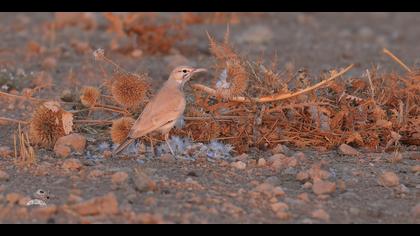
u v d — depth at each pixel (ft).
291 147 41.52
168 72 61.00
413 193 34.17
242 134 40.68
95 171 35.35
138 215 29.37
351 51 74.49
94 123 42.16
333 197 33.32
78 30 81.25
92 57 62.90
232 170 36.94
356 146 41.73
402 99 43.52
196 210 30.78
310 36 84.07
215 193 33.09
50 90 54.29
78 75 59.88
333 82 42.01
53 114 40.42
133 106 40.83
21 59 66.74
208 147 39.32
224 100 41.22
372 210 31.50
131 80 40.37
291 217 30.53
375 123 41.60
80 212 30.04
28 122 41.70
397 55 71.72
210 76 57.31
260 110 41.34
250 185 34.63
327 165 37.96
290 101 41.45
